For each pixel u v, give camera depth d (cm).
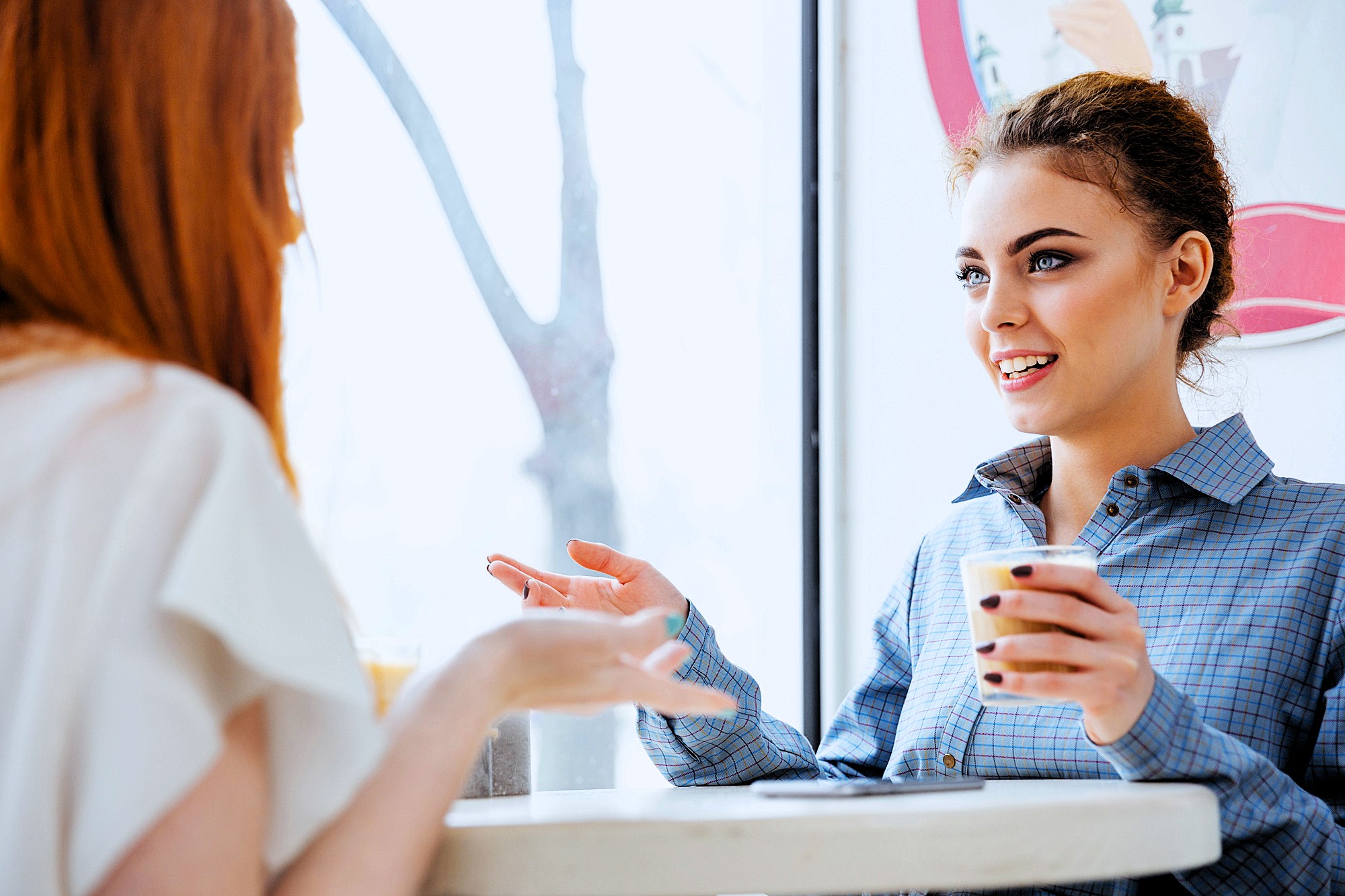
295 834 47
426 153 272
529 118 287
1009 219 115
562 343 289
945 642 124
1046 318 113
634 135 291
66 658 42
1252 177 150
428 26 272
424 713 56
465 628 277
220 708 45
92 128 54
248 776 46
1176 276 116
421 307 272
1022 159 116
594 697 63
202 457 46
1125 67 166
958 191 143
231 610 44
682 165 286
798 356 232
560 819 65
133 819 40
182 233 55
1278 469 147
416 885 54
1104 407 115
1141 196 113
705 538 283
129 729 41
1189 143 117
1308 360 145
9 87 54
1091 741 85
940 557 134
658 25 289
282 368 59
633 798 86
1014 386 117
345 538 263
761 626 245
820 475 224
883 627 138
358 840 50
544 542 287
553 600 104
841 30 226
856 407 218
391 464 267
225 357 57
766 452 241
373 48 265
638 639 66
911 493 204
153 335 54
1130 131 114
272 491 48
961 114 195
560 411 289
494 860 60
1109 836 64
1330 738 98
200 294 55
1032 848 62
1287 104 148
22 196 53
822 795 76
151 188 55
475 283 280
